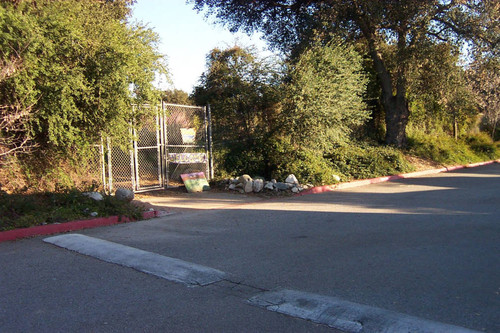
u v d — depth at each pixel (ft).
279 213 34.17
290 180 47.19
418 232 26.20
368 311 14.62
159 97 38.83
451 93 70.95
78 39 31.96
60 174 34.58
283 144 52.24
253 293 16.84
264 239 25.41
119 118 35.35
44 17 30.48
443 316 14.20
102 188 38.22
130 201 36.45
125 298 16.38
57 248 23.80
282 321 14.25
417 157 73.67
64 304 15.80
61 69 30.81
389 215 32.12
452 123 93.09
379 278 18.08
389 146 68.80
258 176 50.80
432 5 57.11
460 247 22.56
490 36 60.34
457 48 64.28
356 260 20.71
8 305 15.71
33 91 29.45
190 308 15.40
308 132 51.42
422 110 82.43
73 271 19.67
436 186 50.65
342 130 55.93
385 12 59.26
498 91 91.25
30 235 26.48
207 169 50.03
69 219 29.50
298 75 50.80
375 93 76.23
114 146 39.09
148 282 18.16
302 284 17.65
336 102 50.88
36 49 30.17
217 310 15.21
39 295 16.71
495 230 26.27
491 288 16.69
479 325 13.50
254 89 52.19
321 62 52.31
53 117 30.96
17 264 20.76
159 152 45.16
